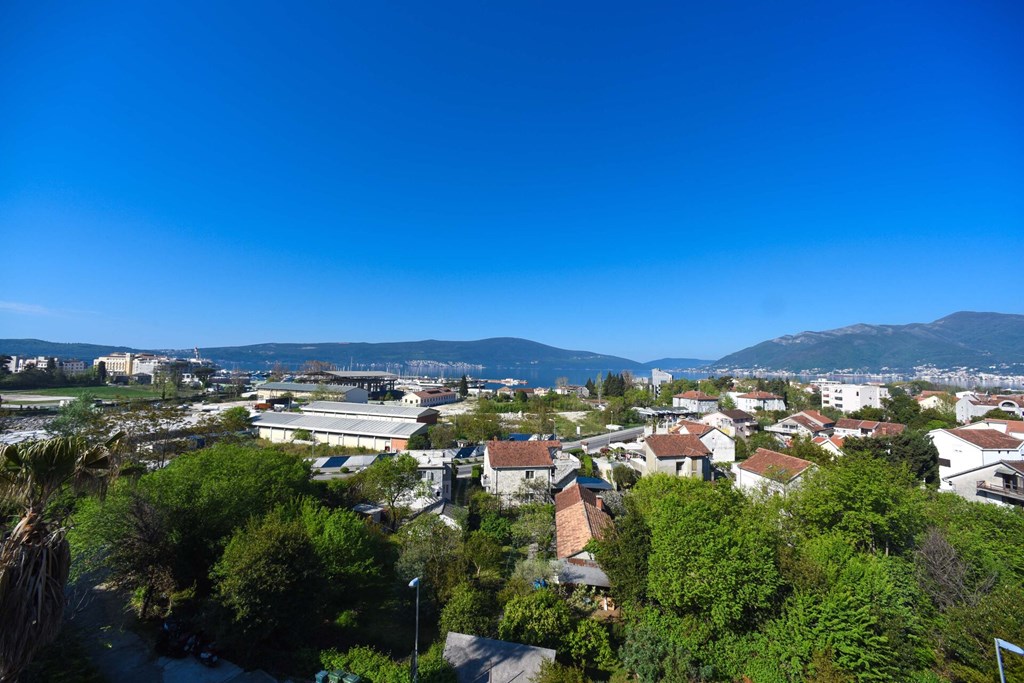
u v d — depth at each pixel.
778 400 142.38
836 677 23.08
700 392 148.62
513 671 23.64
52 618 13.10
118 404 98.75
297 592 25.14
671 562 27.48
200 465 34.12
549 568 33.81
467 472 67.81
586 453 81.81
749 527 28.83
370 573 31.06
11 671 12.26
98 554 26.05
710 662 25.78
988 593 26.91
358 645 26.75
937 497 40.91
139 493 28.44
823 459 58.56
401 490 47.00
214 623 23.95
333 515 33.56
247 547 24.80
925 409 102.88
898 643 24.25
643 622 27.92
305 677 23.48
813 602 25.59
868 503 32.44
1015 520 34.41
